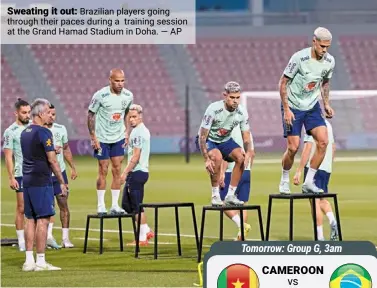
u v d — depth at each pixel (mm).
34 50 124812
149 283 27203
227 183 34000
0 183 69125
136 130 36125
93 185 68000
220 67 127812
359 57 128750
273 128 119875
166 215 49156
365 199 56094
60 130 36281
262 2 128375
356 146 112625
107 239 39719
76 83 124812
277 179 72375
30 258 30391
